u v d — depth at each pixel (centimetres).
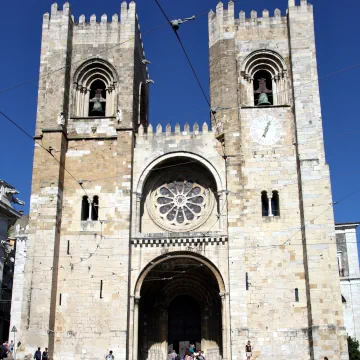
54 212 4519
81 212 4650
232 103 4800
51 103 4875
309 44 4884
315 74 4784
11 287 7212
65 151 4828
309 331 4134
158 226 4762
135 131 4947
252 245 4419
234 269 4338
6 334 7138
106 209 4638
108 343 4269
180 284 5103
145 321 5022
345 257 6794
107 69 5134
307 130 4600
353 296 6581
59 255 4512
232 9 5125
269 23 5109
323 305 4112
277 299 4266
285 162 4647
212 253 4472
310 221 4331
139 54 5475
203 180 4912
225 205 4591
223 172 4700
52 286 4331
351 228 6919
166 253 4497
